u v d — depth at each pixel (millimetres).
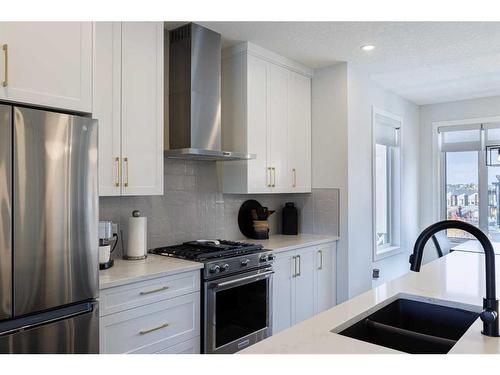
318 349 1125
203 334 2449
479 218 5227
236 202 3598
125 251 2709
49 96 1773
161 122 2574
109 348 1983
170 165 3033
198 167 3252
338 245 3803
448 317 1600
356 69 3906
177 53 2922
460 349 1110
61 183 1703
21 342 1576
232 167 3348
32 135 1609
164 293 2236
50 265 1658
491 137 5086
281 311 3152
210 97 2949
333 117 3838
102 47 2260
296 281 3312
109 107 2287
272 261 2953
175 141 2932
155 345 2189
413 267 1282
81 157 1784
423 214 5617
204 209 3295
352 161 3818
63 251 1706
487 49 3350
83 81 1911
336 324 1345
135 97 2424
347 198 3740
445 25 2846
